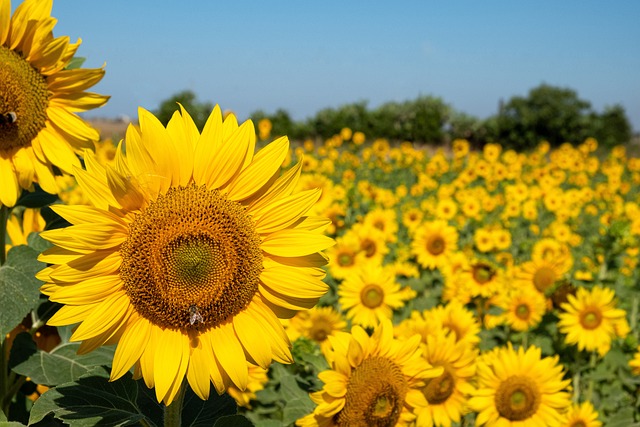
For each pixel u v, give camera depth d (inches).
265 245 20.9
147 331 19.9
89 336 19.3
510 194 150.9
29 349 25.4
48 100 26.1
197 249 19.8
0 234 27.0
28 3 25.2
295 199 20.8
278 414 38.8
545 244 85.4
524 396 37.2
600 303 52.1
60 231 18.8
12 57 25.3
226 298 20.0
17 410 28.8
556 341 54.9
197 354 19.9
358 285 52.2
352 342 28.7
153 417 22.2
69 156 26.4
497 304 60.0
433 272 75.7
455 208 115.3
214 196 20.5
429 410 35.1
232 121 21.4
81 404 20.5
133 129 19.6
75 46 26.0
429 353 35.3
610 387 52.7
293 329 47.2
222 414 23.3
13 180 25.7
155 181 19.9
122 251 19.7
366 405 28.7
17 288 24.4
